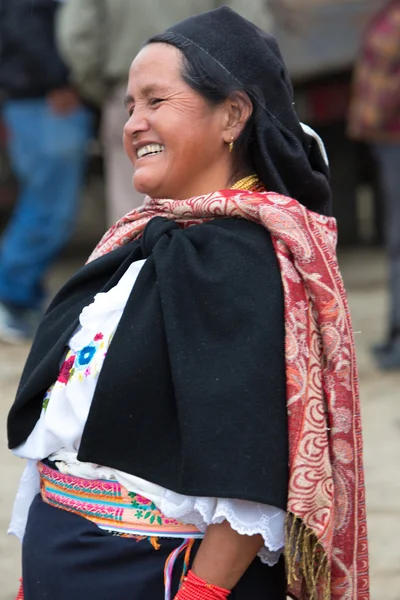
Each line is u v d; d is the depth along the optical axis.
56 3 9.20
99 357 2.69
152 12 8.05
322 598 2.63
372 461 6.39
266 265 2.59
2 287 9.57
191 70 2.75
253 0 8.00
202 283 2.56
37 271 9.62
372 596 4.59
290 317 2.54
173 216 2.81
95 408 2.58
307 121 11.94
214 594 2.55
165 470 2.54
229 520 2.46
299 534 2.51
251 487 2.41
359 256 14.27
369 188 16.61
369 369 8.53
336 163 14.28
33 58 9.22
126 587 2.64
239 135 2.80
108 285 2.82
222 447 2.43
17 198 13.23
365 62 7.90
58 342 2.82
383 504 5.68
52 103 9.34
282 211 2.62
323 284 2.58
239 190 2.73
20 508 3.11
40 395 2.89
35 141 9.42
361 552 2.68
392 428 7.03
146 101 2.82
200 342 2.51
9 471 6.34
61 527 2.76
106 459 2.59
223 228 2.67
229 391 2.46
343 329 2.59
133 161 2.90
